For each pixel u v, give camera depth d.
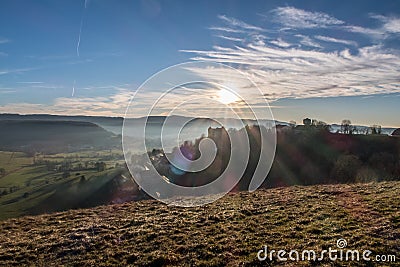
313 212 13.09
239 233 11.34
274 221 12.45
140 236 11.91
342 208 13.08
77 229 13.70
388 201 13.14
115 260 9.97
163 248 10.58
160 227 12.79
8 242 12.72
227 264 9.00
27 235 13.72
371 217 11.37
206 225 12.72
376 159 29.80
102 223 14.50
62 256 10.68
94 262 9.92
